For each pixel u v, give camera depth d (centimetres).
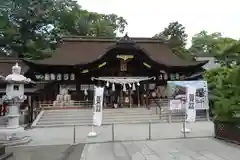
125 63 2608
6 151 977
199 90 1778
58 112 1972
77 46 3117
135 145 1064
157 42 3375
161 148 994
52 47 4278
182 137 1232
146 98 2412
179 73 2742
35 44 3925
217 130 1212
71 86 2597
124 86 2427
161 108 2066
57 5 4275
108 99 2506
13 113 1219
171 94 1689
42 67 2503
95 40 3222
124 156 877
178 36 5109
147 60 2525
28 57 3747
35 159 859
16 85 1235
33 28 4131
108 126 1656
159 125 1664
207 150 945
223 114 1134
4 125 1717
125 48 2433
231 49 1089
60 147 1061
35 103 2212
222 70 1359
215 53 1194
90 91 2588
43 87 2647
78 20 4672
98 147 1042
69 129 1566
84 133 1405
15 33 3538
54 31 4506
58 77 2559
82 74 2600
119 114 1969
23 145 1115
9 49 3988
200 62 2650
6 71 2856
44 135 1365
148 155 884
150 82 2686
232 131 1091
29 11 3725
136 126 1631
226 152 908
